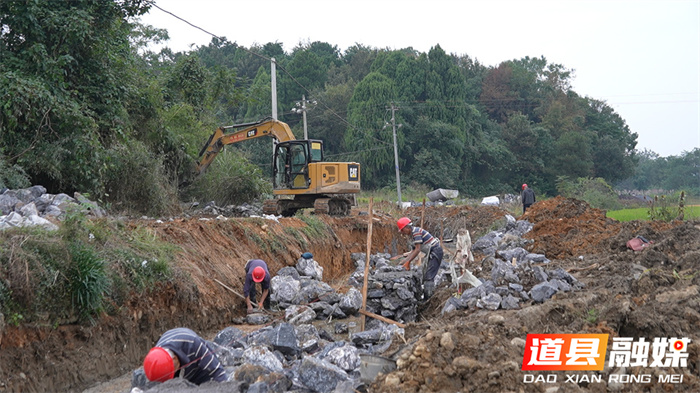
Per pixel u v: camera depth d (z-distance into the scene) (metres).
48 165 14.66
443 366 5.38
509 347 6.01
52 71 15.30
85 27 15.75
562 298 8.69
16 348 7.26
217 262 11.87
